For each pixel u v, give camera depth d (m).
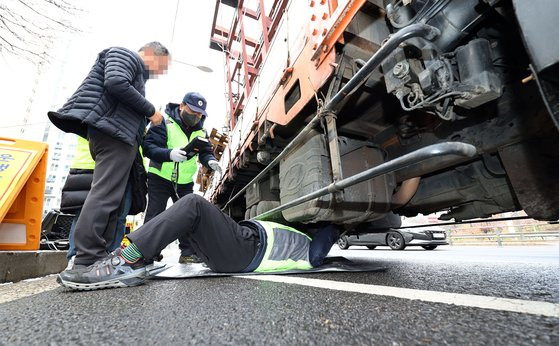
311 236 2.33
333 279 1.62
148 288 1.43
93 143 1.65
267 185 3.48
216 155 5.85
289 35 2.12
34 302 1.15
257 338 0.67
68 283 1.36
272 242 1.93
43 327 0.79
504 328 0.67
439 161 1.69
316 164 1.80
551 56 0.60
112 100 1.71
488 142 1.43
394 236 7.04
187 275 1.81
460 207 2.03
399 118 1.91
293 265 1.96
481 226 10.83
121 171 1.67
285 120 2.07
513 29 1.13
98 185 1.59
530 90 1.24
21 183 2.23
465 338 0.62
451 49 1.16
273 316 0.85
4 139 2.40
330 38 1.50
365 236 7.66
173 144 2.89
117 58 1.71
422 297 1.05
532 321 0.72
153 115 1.84
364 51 1.57
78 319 0.87
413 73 1.17
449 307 0.89
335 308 0.93
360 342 0.62
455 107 1.36
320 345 0.61
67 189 1.97
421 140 1.84
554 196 1.23
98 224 1.54
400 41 0.97
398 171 2.00
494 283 1.38
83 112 1.58
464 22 1.06
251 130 2.91
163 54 2.09
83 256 1.49
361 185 1.84
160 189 2.92
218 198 5.40
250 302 1.05
